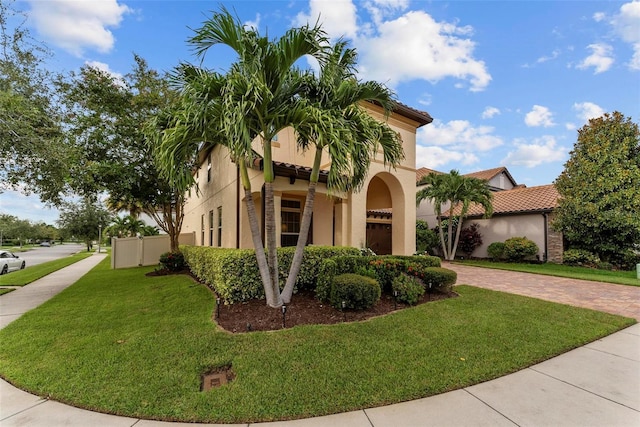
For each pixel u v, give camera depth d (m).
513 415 3.18
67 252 46.16
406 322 5.82
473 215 20.05
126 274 14.21
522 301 7.54
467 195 17.52
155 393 3.51
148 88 13.82
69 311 7.11
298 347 4.64
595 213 14.20
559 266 15.34
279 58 5.38
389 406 3.32
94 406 3.31
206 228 16.30
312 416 3.14
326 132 5.17
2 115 7.34
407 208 13.70
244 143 4.90
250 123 6.01
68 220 40.50
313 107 5.30
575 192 15.03
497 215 18.91
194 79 5.53
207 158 16.56
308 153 12.17
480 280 11.32
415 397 3.48
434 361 4.31
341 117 5.56
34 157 8.50
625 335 5.60
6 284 12.02
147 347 4.74
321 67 5.74
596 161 14.58
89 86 12.80
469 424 3.03
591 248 14.98
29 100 8.60
